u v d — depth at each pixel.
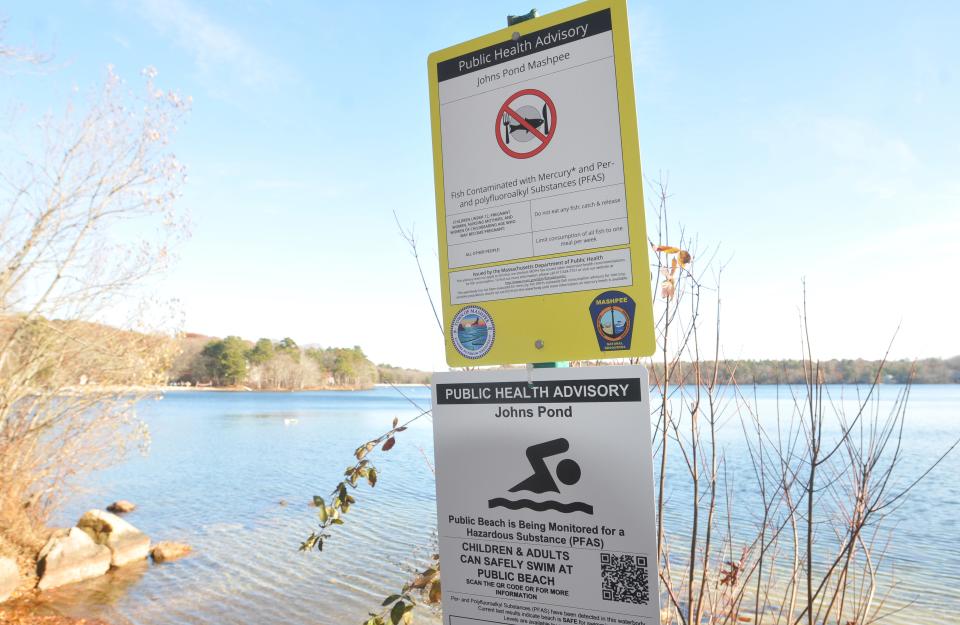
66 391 10.97
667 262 2.09
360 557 13.22
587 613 1.40
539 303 1.52
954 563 10.64
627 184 1.44
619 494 1.39
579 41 1.51
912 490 18.97
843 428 2.09
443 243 1.64
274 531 15.84
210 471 26.86
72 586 10.85
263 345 144.38
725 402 2.10
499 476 1.51
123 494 21.05
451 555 1.56
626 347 1.42
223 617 9.92
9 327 10.02
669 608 2.02
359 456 2.43
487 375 1.55
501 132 1.59
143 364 11.35
